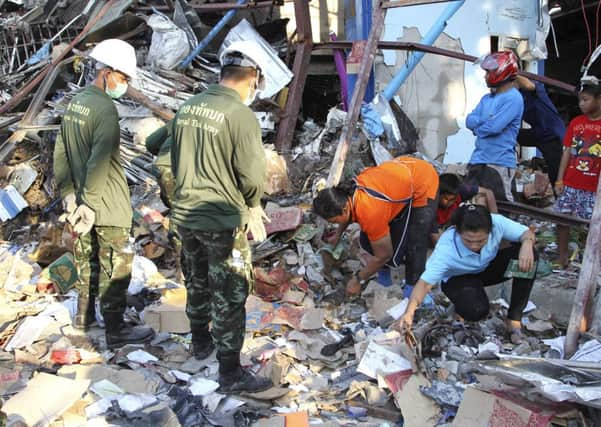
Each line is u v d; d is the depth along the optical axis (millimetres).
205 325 3379
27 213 5855
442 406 2850
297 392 3146
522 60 8477
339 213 3650
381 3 5434
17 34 7820
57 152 3453
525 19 8312
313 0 8500
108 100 3303
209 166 2797
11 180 5914
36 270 4695
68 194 3561
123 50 3379
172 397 2990
